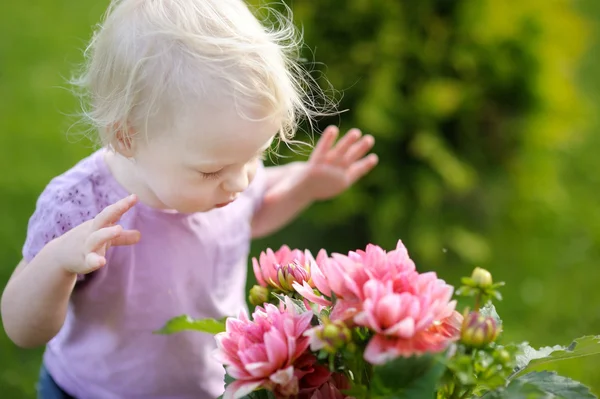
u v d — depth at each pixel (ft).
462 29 8.87
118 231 5.12
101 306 5.69
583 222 11.76
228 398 4.73
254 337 4.83
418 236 9.30
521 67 9.21
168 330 5.14
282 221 6.48
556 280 10.48
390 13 8.69
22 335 5.43
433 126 8.98
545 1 9.25
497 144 9.54
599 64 16.01
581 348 4.88
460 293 4.80
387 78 8.66
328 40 8.70
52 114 13.28
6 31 15.58
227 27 5.27
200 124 5.12
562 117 9.69
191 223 5.77
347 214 9.34
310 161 6.43
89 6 16.85
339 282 4.73
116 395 5.77
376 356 4.58
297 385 4.77
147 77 5.17
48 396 5.81
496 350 4.70
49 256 5.24
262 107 5.15
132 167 5.61
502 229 10.66
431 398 4.62
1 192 11.19
